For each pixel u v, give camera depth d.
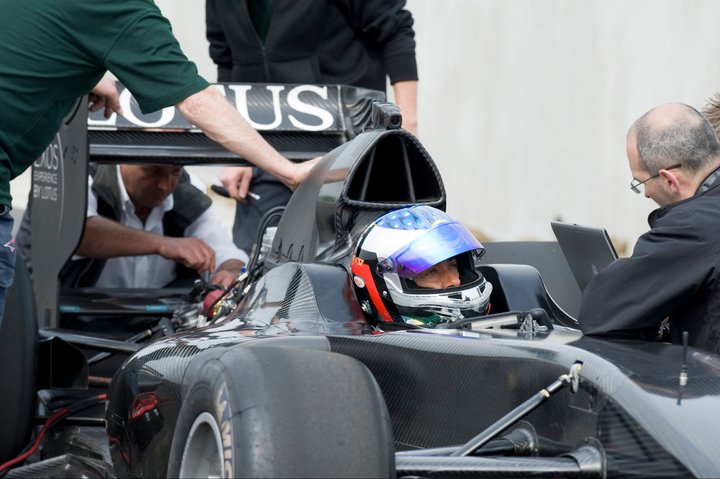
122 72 11.77
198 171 39.97
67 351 13.87
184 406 8.95
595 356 8.73
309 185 12.70
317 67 20.09
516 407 8.97
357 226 11.73
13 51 11.12
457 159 41.97
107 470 12.72
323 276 11.31
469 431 9.55
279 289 11.65
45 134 11.54
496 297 11.90
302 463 7.61
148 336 16.86
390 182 12.29
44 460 13.85
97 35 11.46
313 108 17.14
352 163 11.88
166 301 17.94
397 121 12.07
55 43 11.24
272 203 21.45
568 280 14.43
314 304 11.09
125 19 11.55
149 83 11.88
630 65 38.56
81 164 16.39
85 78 11.68
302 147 16.88
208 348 10.33
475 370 9.49
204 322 15.12
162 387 10.67
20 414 13.27
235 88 17.30
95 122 16.86
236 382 8.06
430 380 9.77
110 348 14.95
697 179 11.56
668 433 7.77
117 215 19.81
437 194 12.16
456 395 9.63
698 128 11.55
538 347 9.17
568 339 9.89
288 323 11.07
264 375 8.05
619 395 8.19
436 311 10.95
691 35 37.25
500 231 39.00
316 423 7.79
